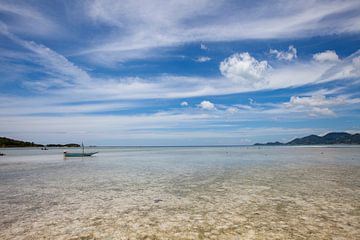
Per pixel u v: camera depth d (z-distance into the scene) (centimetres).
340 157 4462
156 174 2258
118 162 3847
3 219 990
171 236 805
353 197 1284
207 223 920
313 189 1491
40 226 907
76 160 4556
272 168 2656
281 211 1052
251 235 797
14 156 6462
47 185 1736
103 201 1264
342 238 763
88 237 805
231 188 1548
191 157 4969
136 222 941
